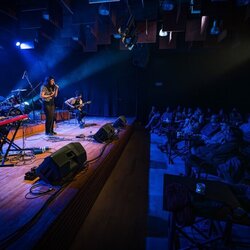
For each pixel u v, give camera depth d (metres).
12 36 6.11
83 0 4.79
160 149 6.03
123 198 3.23
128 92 9.70
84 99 10.07
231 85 8.59
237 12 4.30
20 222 1.84
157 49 8.70
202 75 8.84
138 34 5.61
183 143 6.28
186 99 9.18
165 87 9.28
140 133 8.27
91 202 2.94
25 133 5.23
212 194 2.05
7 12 4.68
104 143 4.63
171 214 1.93
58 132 5.75
